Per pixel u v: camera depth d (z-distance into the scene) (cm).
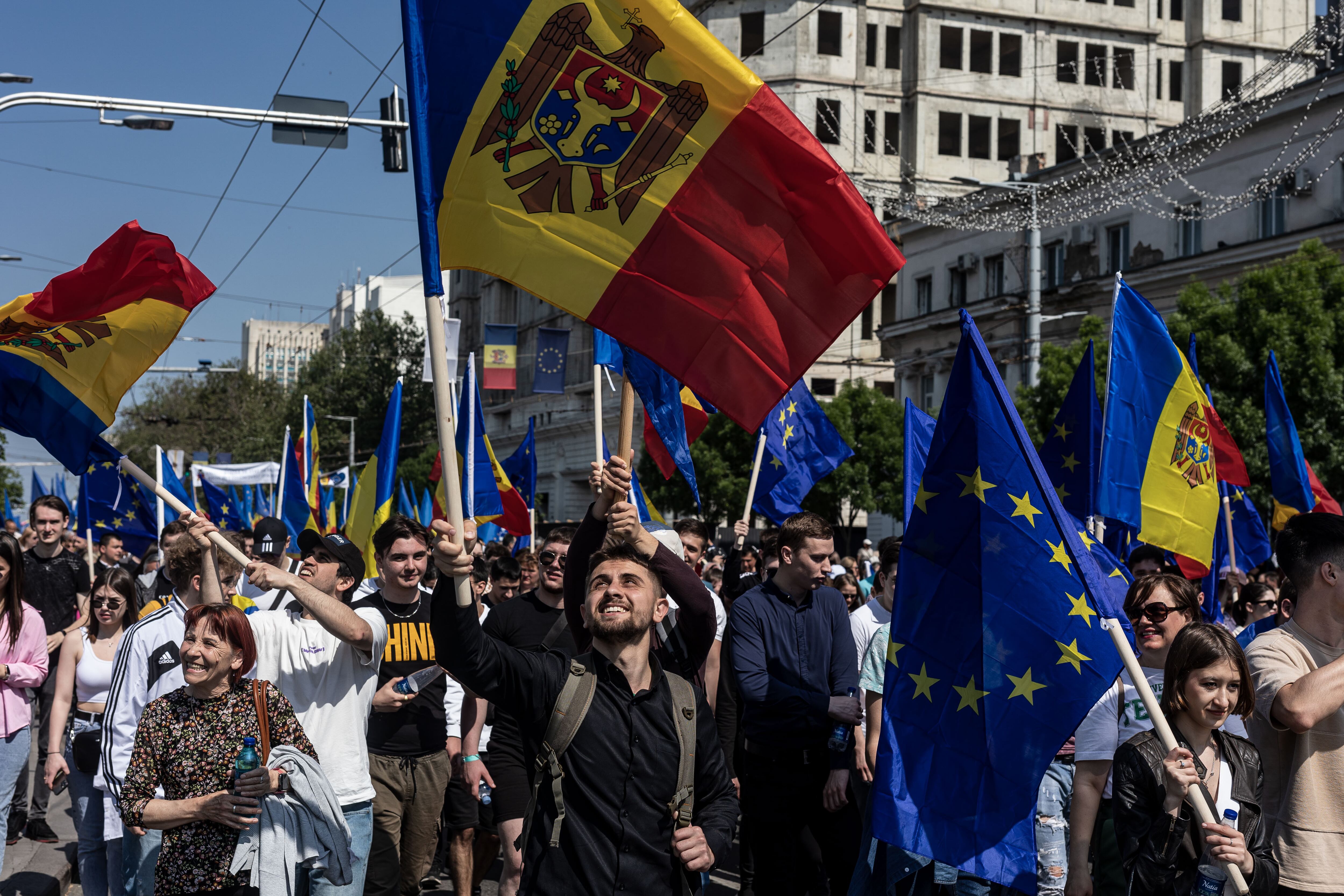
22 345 552
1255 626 788
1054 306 3981
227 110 1380
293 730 481
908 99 5741
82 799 677
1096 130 5959
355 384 7725
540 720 387
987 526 464
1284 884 421
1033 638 454
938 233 4631
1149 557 885
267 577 493
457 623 363
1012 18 5800
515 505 1378
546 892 373
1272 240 3212
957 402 473
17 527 2080
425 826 647
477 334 8138
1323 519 435
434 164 413
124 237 546
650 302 429
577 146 425
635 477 990
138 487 1308
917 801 461
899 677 473
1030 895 440
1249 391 2486
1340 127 3095
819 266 435
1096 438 898
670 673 402
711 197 430
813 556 623
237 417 7212
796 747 608
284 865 462
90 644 736
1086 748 494
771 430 990
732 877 871
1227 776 430
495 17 418
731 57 422
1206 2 5950
